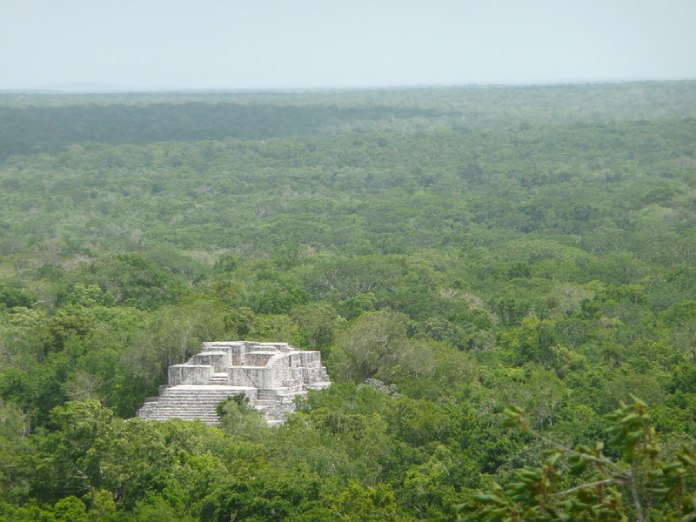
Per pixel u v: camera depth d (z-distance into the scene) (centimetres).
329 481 8300
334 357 12131
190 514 7994
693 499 4650
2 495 8556
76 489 8731
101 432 8781
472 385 11419
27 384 11400
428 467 8769
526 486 4581
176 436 9262
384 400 10500
